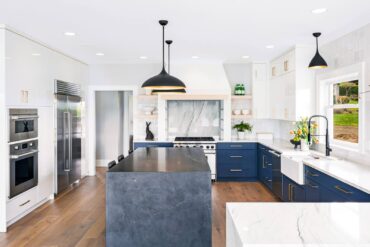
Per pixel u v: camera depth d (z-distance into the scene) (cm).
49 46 471
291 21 346
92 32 395
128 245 279
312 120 472
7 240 334
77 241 331
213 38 427
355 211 151
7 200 364
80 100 594
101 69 655
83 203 464
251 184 582
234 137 660
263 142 570
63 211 428
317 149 471
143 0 285
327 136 397
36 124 433
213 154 601
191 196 280
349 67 376
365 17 329
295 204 164
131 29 381
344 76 396
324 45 450
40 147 446
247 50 508
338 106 418
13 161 375
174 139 639
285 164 418
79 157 592
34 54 432
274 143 552
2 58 362
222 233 348
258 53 534
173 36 416
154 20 345
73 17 334
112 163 329
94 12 318
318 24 355
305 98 472
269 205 163
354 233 121
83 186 564
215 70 625
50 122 478
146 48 493
